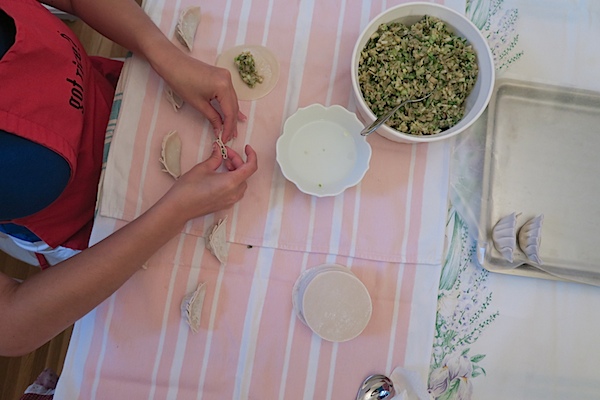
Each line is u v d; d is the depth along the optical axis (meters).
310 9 0.75
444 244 0.70
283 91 0.73
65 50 0.64
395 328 0.67
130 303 0.65
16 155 0.57
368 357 0.66
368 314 0.64
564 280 0.69
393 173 0.71
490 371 0.67
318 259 0.68
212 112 0.69
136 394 0.63
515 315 0.69
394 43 0.68
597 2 0.78
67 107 0.64
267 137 0.71
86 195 0.78
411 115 0.68
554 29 0.77
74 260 0.60
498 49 0.76
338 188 0.67
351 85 0.73
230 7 0.74
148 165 0.68
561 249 0.70
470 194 0.71
